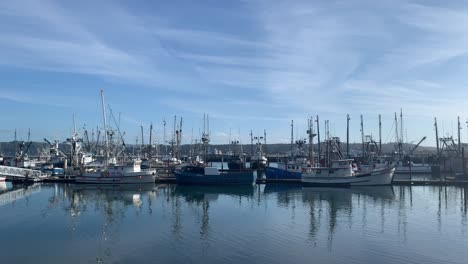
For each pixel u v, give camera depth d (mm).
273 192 79938
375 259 34031
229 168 127438
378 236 41438
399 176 116562
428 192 77938
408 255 35125
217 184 92750
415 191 79625
